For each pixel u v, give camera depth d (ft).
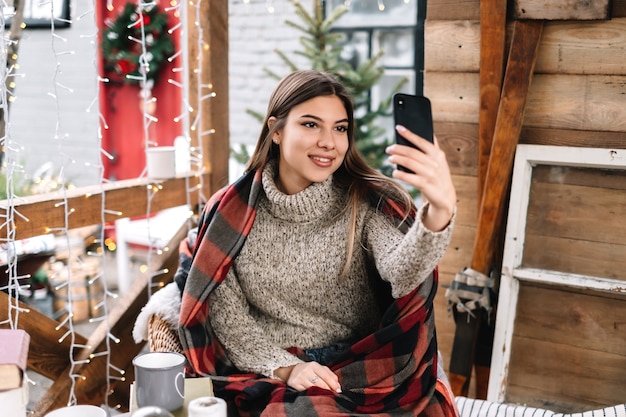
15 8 6.38
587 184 6.57
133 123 15.81
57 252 10.84
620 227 6.44
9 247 5.99
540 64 6.66
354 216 5.18
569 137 6.63
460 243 7.34
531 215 6.82
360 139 10.26
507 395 6.93
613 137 6.43
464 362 6.91
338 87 5.06
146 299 7.57
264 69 10.92
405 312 4.99
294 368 5.05
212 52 7.68
